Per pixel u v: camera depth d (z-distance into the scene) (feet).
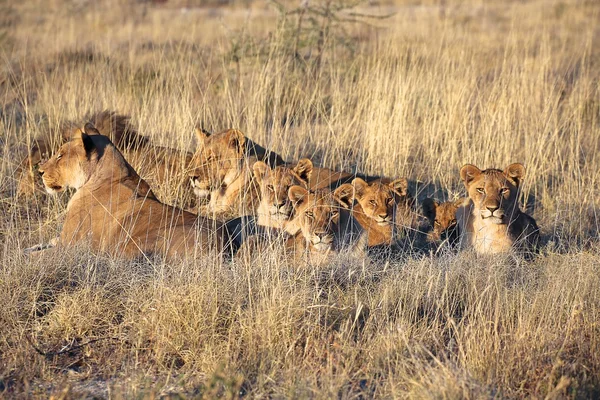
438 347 28.73
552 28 119.55
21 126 52.65
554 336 28.91
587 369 27.43
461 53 69.51
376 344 28.40
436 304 31.78
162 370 27.68
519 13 132.46
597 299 32.01
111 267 33.40
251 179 42.88
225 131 45.80
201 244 35.09
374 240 40.45
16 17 131.23
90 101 59.00
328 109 61.67
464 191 49.60
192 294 29.96
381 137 53.31
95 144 39.93
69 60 78.89
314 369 27.17
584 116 62.75
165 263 34.60
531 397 25.45
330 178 47.03
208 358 27.61
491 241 38.88
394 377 26.48
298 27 73.20
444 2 151.02
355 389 26.23
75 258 34.04
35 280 32.04
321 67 66.13
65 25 121.49
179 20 131.34
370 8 131.54
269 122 58.54
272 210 38.83
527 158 51.29
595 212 44.45
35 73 73.51
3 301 30.68
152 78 67.21
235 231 38.22
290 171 40.29
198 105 55.62
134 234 37.06
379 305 30.76
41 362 27.84
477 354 27.58
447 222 42.88
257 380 26.37
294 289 30.73
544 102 57.57
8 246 36.22
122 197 38.86
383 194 40.27
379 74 62.95
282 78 63.26
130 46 83.35
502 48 89.40
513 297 31.99
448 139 54.60
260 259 32.76
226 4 164.96
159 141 51.83
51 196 44.75
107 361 28.25
